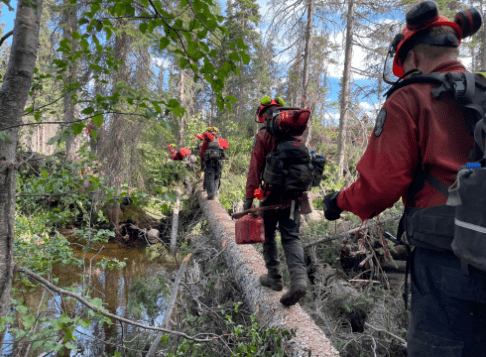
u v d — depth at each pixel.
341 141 10.34
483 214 0.78
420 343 0.98
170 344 2.47
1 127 1.48
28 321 1.42
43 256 3.49
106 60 1.74
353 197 1.13
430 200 0.97
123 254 7.73
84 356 3.22
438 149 0.96
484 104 0.92
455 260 0.91
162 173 7.56
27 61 1.55
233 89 12.30
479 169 0.81
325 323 3.27
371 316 3.28
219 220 5.00
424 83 1.05
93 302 1.52
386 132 1.06
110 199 2.42
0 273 1.45
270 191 2.42
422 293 0.99
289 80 14.41
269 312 2.45
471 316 0.90
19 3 1.54
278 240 4.50
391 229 4.19
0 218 1.47
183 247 3.61
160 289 3.12
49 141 1.55
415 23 1.10
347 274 4.38
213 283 3.63
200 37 1.54
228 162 10.62
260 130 2.55
